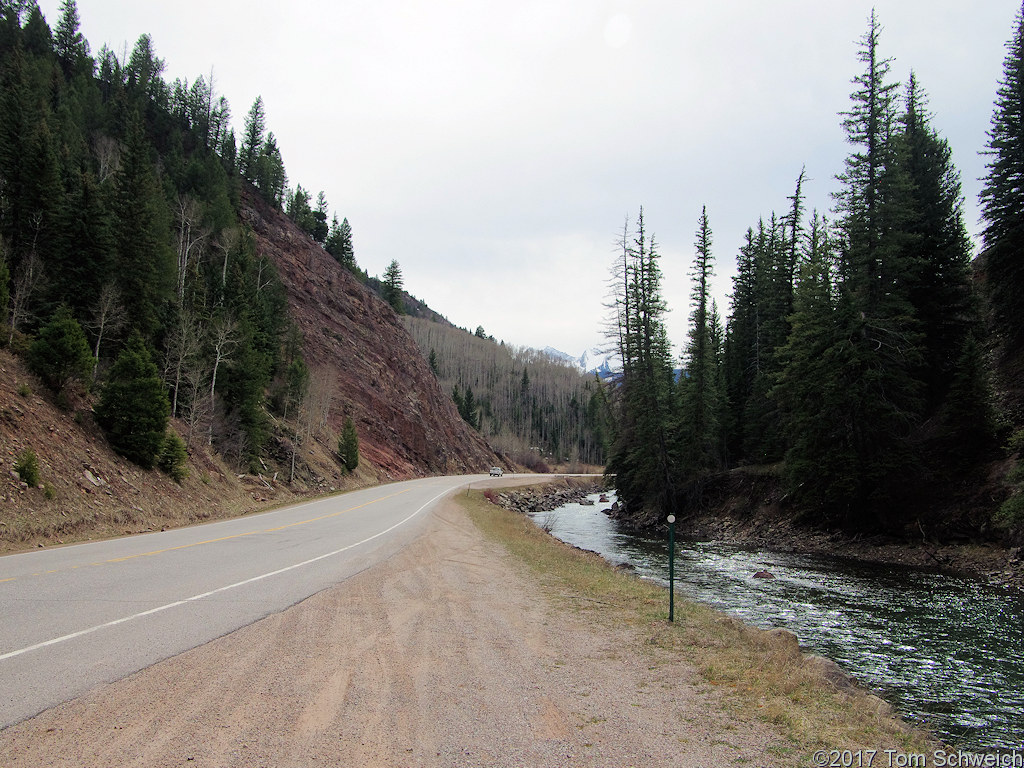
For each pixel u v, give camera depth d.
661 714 5.24
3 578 9.62
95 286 31.47
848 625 12.99
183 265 45.25
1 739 4.08
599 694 5.66
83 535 16.55
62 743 4.07
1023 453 21.50
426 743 4.38
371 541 16.53
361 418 62.88
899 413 25.00
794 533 28.44
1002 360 28.05
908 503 24.75
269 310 51.38
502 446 119.12
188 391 33.66
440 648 6.86
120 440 23.42
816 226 36.25
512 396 162.38
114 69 88.12
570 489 72.88
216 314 39.12
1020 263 26.47
